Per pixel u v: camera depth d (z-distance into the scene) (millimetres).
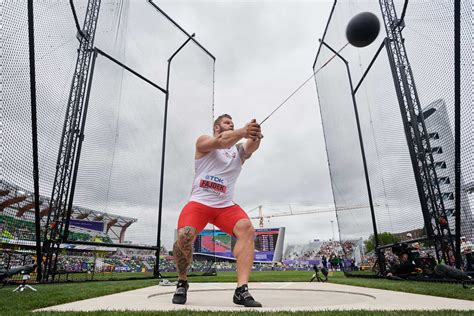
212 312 1879
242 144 3088
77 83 7934
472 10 4473
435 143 6203
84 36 7992
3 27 4891
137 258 29938
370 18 3143
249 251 2635
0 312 2027
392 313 1769
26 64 5465
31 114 5422
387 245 7809
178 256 2801
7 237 6824
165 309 2191
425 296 3270
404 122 6672
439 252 6660
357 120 9023
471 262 5867
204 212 2752
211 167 2838
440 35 5395
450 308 2156
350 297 3555
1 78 4941
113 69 8953
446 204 6137
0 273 4738
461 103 5020
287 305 2674
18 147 5625
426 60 6055
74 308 2393
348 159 9836
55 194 7566
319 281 7211
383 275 8148
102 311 2006
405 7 6430
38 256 6609
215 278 9094
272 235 49531
